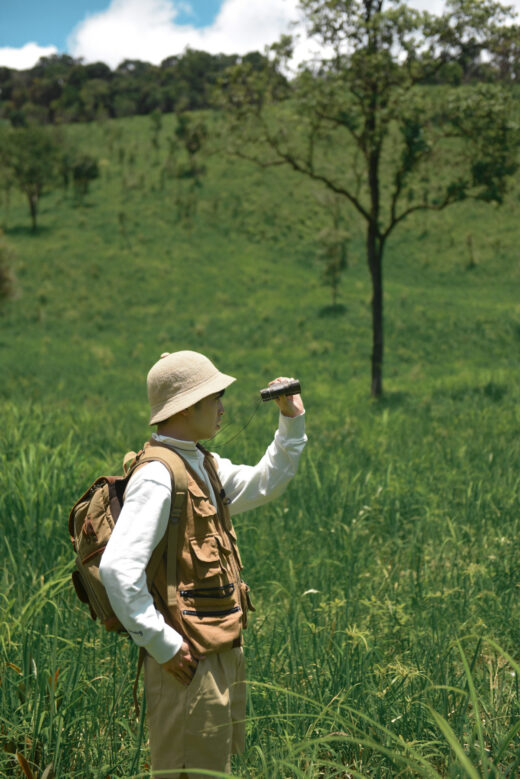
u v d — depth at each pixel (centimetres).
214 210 6644
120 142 10269
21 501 507
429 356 3419
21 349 3912
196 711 212
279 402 255
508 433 1112
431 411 1638
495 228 5691
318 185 6712
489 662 360
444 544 543
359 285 4875
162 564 217
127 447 869
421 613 418
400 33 1880
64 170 7388
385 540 593
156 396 234
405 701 302
